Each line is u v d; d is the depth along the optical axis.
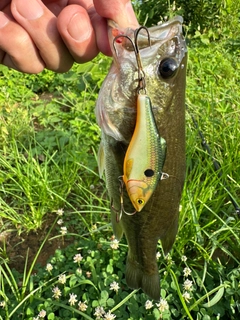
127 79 0.14
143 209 0.16
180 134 0.15
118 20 0.15
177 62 0.14
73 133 0.43
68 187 0.35
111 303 0.25
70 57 0.17
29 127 0.44
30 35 0.16
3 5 0.18
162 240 0.18
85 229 0.33
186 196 0.30
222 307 0.26
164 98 0.14
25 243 0.32
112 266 0.28
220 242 0.30
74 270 0.28
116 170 0.15
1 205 0.35
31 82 0.54
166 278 0.27
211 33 0.67
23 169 0.37
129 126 0.14
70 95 0.49
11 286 0.26
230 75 0.55
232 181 0.33
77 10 0.16
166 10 0.66
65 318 0.25
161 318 0.25
